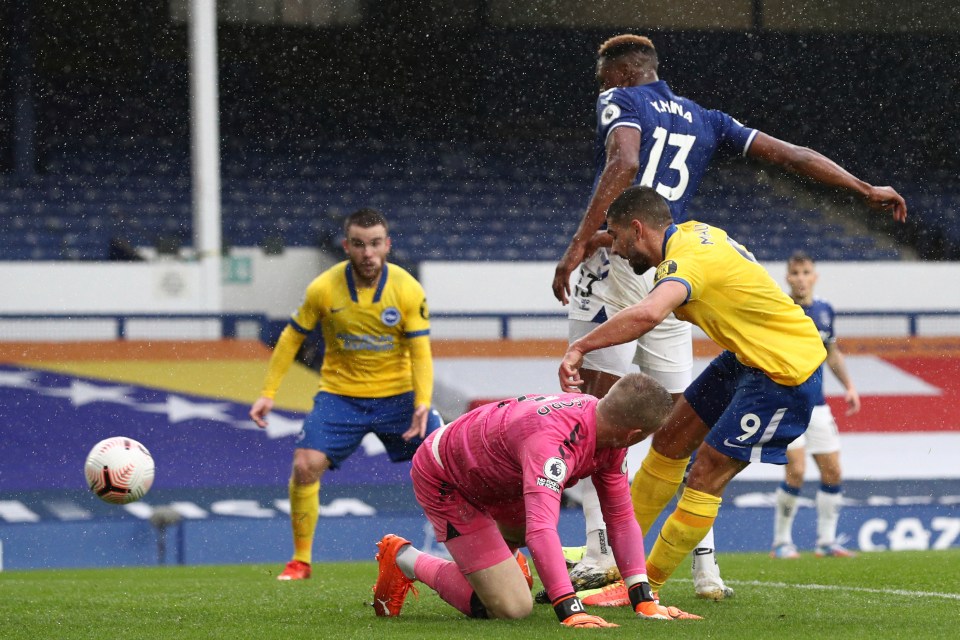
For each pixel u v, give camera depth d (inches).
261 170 2128.4
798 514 1087.6
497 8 2198.6
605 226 557.9
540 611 450.6
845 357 1656.0
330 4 2194.9
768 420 453.1
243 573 776.9
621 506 420.8
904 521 1094.4
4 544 994.1
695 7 2111.2
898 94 2107.5
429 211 2108.8
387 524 1055.6
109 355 1563.7
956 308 1763.0
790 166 577.9
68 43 2080.5
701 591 504.7
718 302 446.3
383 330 680.4
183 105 2146.9
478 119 2235.5
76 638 391.5
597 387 550.9
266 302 1844.2
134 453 557.6
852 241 2064.5
